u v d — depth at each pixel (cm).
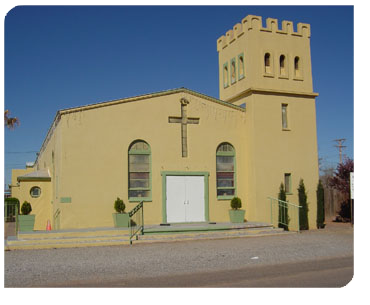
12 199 2542
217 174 2023
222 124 2041
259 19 2103
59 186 1761
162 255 1334
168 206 1908
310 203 2111
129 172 1866
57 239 1526
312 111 2172
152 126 1911
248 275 1072
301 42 2189
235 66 2219
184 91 1986
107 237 1584
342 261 1256
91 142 1798
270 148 2050
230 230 1792
